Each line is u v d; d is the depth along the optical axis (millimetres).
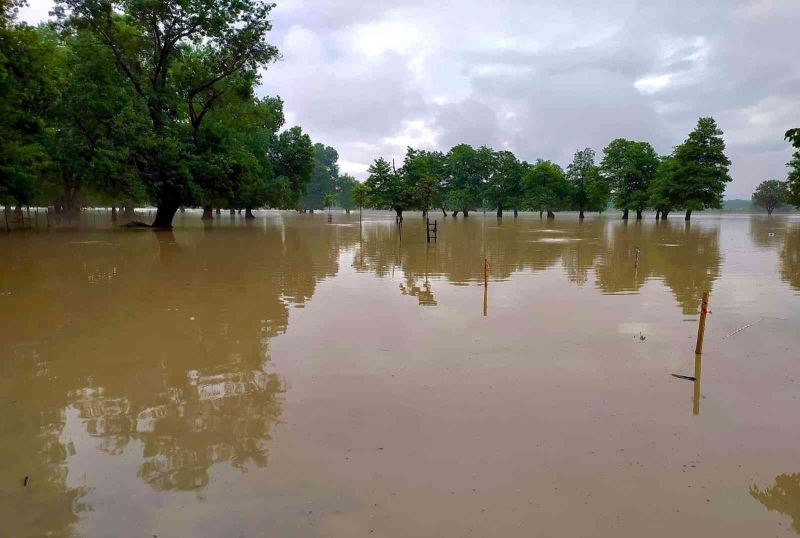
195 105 41375
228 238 32719
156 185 34812
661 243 29516
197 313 11188
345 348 8508
